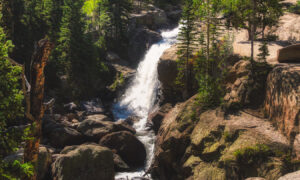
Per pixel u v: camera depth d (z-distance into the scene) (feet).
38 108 38.37
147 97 146.10
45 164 75.72
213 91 75.00
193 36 108.88
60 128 100.68
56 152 92.02
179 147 72.64
